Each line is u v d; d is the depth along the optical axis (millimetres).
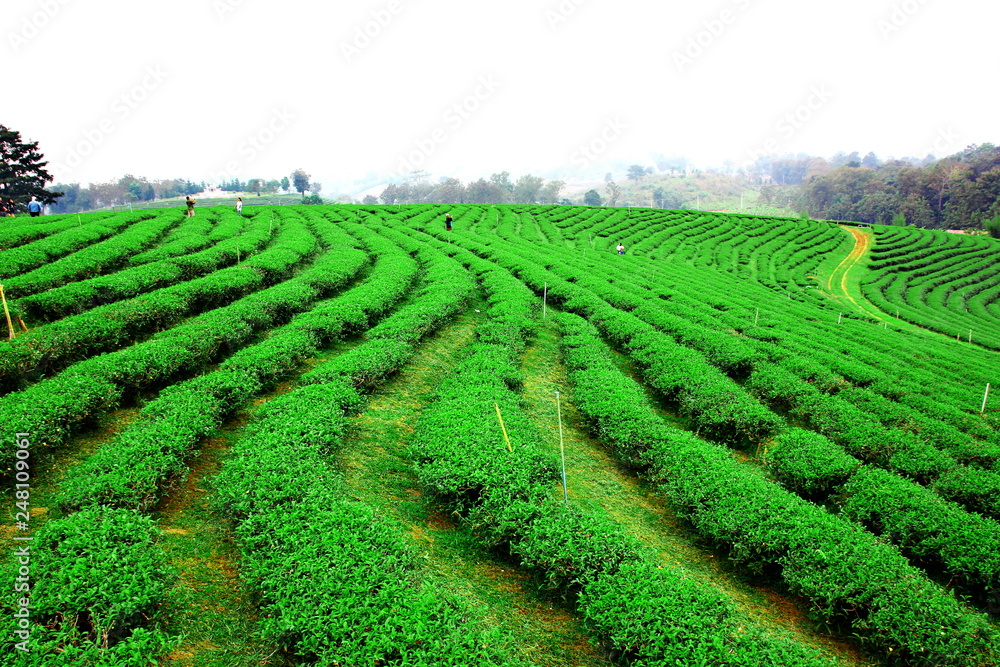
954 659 7184
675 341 20797
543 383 16625
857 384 19297
